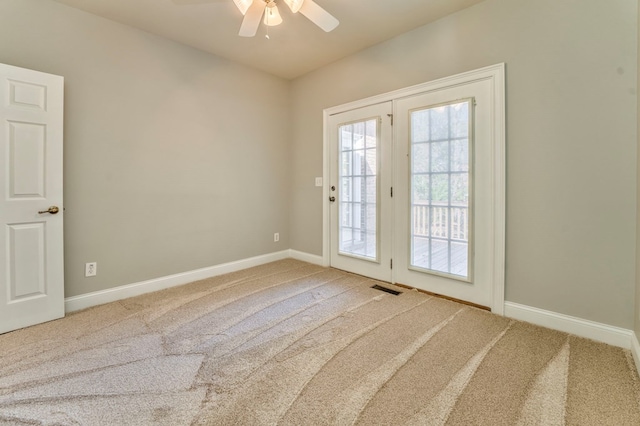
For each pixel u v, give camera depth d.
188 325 2.12
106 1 2.26
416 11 2.42
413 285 2.83
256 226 3.72
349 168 3.37
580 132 1.92
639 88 1.67
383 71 2.95
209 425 1.21
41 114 2.11
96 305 2.48
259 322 2.16
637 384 1.46
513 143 2.18
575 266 1.97
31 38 2.15
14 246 2.03
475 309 2.37
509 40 2.17
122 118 2.60
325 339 1.92
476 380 1.50
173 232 2.96
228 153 3.39
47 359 1.68
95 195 2.48
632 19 1.73
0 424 1.21
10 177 2.00
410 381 1.50
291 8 2.11
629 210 1.77
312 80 3.69
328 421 1.24
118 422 1.23
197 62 3.07
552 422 1.23
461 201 2.47
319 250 3.76
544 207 2.07
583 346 1.82
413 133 2.75
